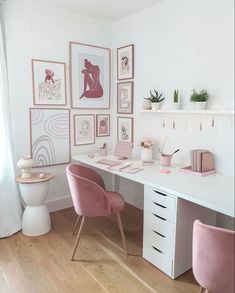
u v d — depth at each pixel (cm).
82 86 335
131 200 358
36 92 301
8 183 272
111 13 317
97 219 312
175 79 272
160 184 208
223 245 126
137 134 331
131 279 205
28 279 204
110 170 259
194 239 141
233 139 228
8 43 277
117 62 349
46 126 313
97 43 342
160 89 291
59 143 326
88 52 335
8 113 269
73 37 321
